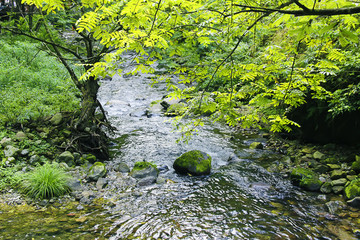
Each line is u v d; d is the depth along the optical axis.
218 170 5.60
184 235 3.44
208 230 3.56
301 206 4.16
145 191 4.66
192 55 6.52
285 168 5.59
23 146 5.30
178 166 5.52
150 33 1.64
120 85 13.67
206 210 4.07
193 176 5.32
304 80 2.28
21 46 9.69
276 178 5.16
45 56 10.68
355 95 5.07
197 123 3.21
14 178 4.52
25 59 9.60
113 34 1.59
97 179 4.95
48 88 8.02
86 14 1.54
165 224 3.68
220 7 2.42
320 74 2.33
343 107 4.90
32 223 3.54
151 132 7.96
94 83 6.42
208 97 2.69
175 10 1.95
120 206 4.13
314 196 4.47
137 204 4.21
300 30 1.37
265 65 2.44
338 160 5.45
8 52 9.61
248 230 3.56
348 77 5.25
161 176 5.30
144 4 1.46
